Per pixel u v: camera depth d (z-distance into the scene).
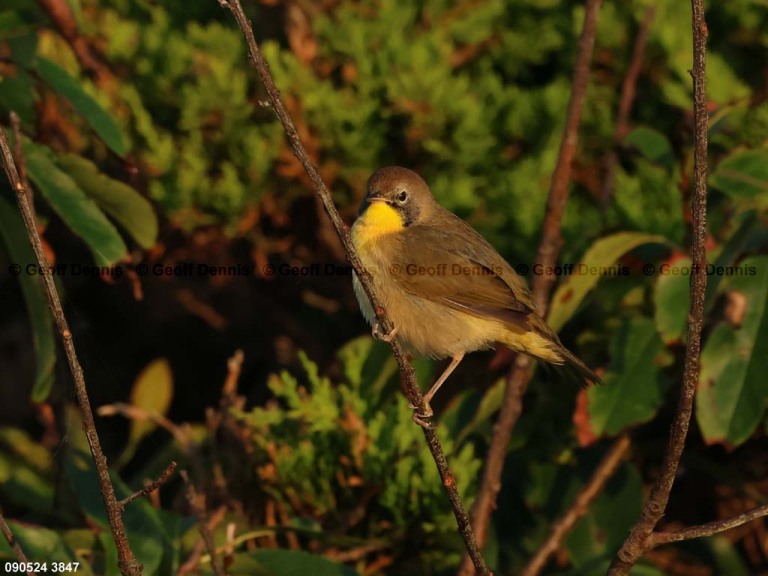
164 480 6.09
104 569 9.02
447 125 11.31
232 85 10.99
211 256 11.88
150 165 11.04
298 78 11.20
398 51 11.36
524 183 11.41
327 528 9.82
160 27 11.71
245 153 11.13
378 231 9.41
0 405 14.22
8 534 6.57
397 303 9.13
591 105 11.98
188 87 11.10
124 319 14.10
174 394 14.09
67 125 10.83
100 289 14.05
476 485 9.98
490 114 11.64
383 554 9.83
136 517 9.01
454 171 11.53
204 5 12.08
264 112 11.41
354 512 9.63
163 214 11.38
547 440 10.73
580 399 9.45
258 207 11.36
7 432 11.70
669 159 10.23
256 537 9.95
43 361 9.52
